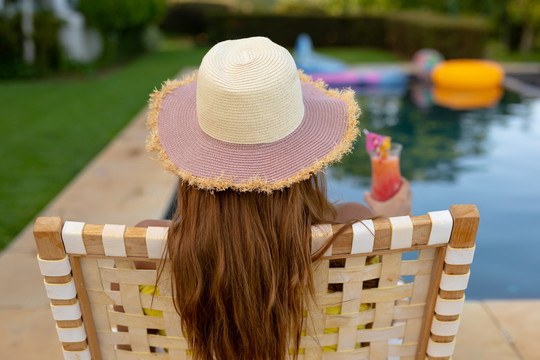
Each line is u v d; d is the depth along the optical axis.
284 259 0.90
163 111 1.07
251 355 0.96
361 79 8.55
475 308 2.02
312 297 0.93
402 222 0.85
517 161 4.71
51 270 0.88
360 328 1.05
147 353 1.05
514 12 12.15
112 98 7.35
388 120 6.32
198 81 0.97
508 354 1.76
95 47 10.85
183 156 0.97
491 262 2.97
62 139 5.18
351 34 14.16
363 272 0.94
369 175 4.33
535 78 8.82
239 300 0.91
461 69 7.91
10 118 6.10
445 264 0.91
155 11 13.20
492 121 6.17
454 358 1.74
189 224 0.91
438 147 5.20
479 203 3.80
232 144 0.95
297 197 0.91
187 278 0.90
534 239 3.23
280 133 0.95
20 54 9.16
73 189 3.63
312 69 8.73
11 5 9.45
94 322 1.00
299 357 1.06
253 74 0.92
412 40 11.21
